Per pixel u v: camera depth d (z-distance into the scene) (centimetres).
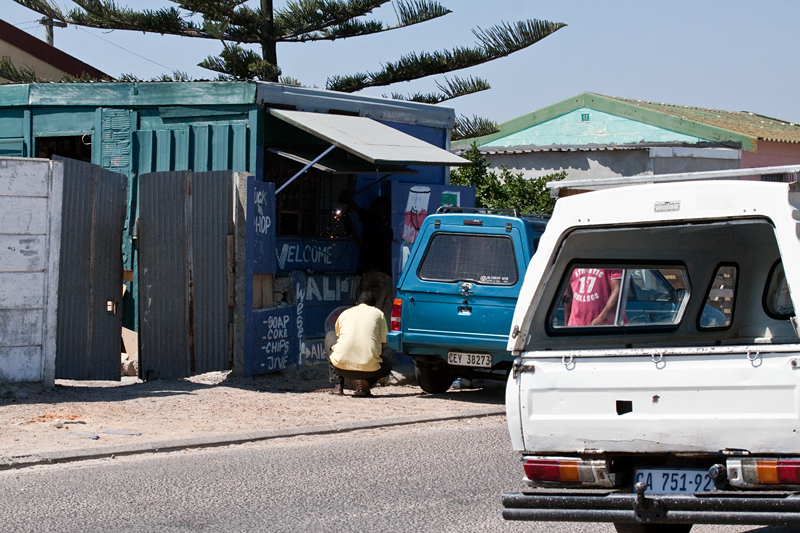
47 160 1073
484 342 1154
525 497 514
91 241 1184
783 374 474
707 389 494
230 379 1254
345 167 1410
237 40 2355
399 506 686
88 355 1188
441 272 1189
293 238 1457
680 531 580
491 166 2545
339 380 1226
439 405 1172
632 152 2297
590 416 522
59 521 626
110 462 816
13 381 1071
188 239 1265
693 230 654
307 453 875
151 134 1450
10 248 1055
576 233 565
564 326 628
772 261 701
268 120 1397
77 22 2234
